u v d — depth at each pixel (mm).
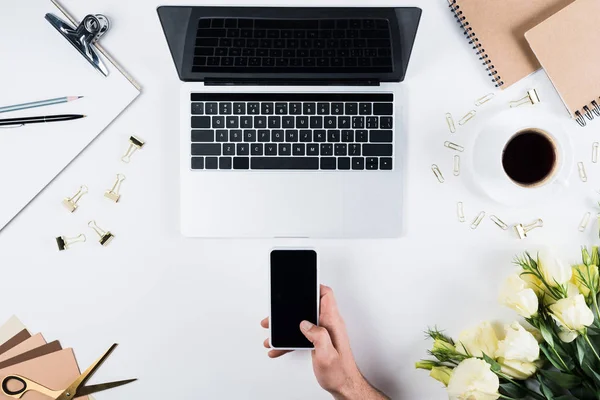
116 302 826
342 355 767
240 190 792
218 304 826
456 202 821
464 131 817
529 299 670
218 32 709
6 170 802
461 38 810
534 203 782
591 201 823
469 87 814
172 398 830
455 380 657
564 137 735
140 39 805
